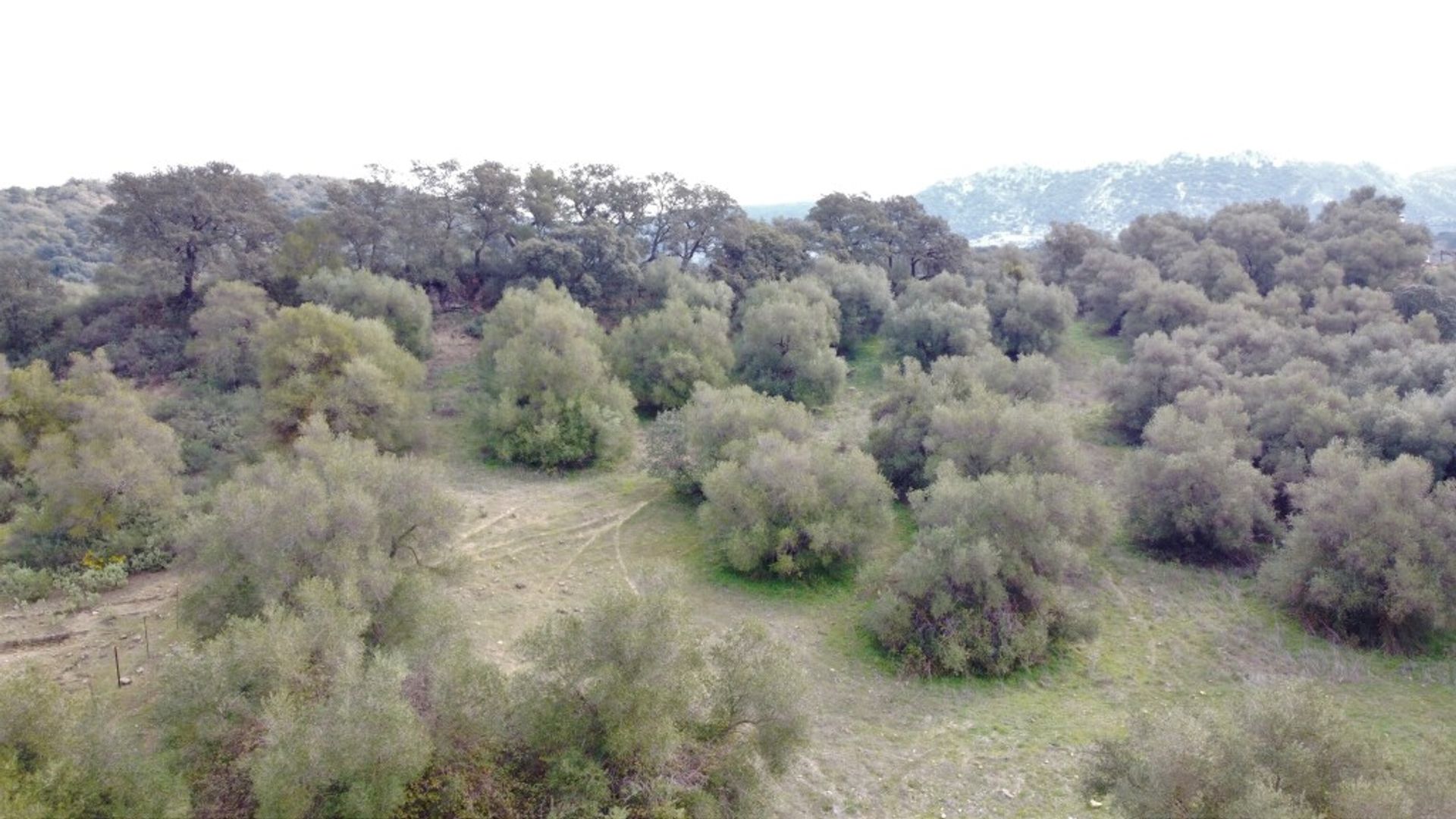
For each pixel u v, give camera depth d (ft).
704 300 160.66
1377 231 190.19
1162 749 40.14
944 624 71.97
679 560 89.04
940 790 54.39
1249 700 45.62
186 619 57.67
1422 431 96.22
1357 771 39.42
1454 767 41.81
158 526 80.74
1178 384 125.29
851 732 61.31
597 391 119.75
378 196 163.12
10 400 93.20
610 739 45.27
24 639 64.49
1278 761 39.60
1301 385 111.04
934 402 111.14
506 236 171.53
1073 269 214.90
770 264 184.65
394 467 70.03
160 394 122.42
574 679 46.91
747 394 111.34
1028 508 75.97
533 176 173.47
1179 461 93.97
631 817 45.11
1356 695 69.87
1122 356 172.55
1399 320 153.69
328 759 39.24
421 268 159.22
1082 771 54.54
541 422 114.42
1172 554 95.14
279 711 41.19
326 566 56.65
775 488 86.07
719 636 73.00
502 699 47.21
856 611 80.79
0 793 35.76
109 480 78.54
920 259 209.97
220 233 145.38
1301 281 177.37
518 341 119.85
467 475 109.19
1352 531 77.82
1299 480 98.63
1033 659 71.67
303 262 145.59
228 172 149.89
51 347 130.31
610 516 99.40
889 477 109.19
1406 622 77.87
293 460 88.58
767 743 49.32
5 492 86.99
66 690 57.06
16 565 73.05
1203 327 149.59
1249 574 91.15
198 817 42.50
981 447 98.37
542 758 46.73
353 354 108.78
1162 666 74.08
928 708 65.51
